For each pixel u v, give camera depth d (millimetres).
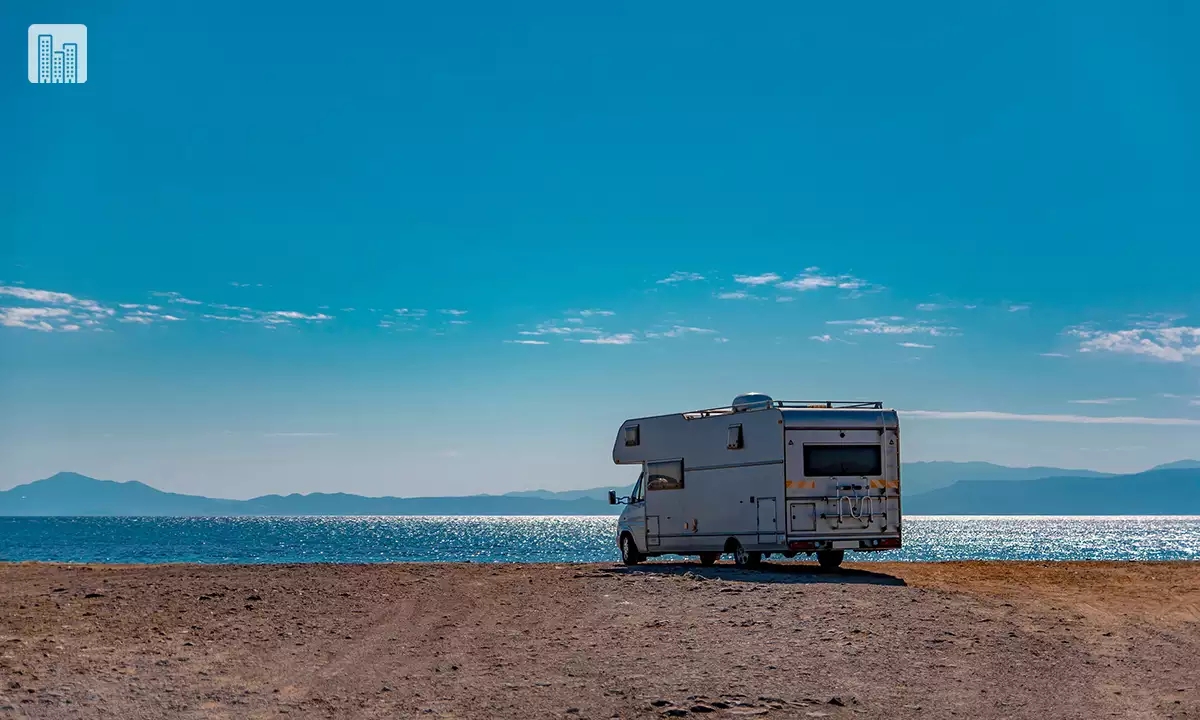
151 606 16438
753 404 25156
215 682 11188
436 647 13516
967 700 10750
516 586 20078
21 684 10742
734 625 15062
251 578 21078
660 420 28062
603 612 16625
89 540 132250
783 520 24031
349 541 133625
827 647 13352
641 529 28469
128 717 9570
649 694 10781
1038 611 16797
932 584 21266
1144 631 15258
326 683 11289
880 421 24703
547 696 10703
